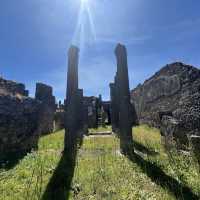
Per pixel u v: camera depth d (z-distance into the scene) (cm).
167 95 1686
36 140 1246
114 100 1989
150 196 595
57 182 691
